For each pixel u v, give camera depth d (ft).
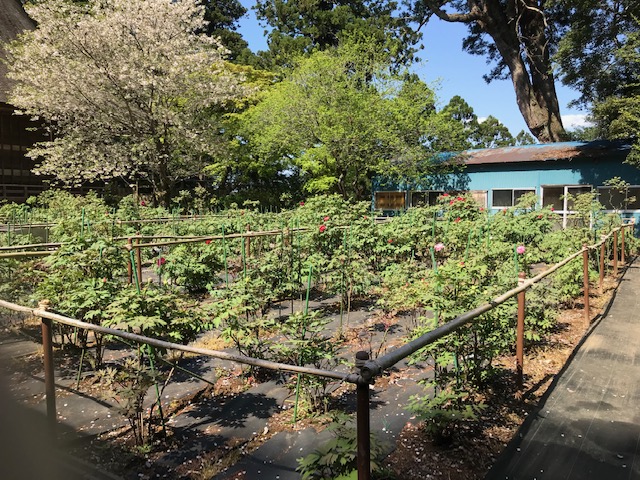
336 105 52.29
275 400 10.91
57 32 48.39
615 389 11.19
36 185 67.00
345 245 19.27
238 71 70.13
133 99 51.26
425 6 78.02
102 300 11.94
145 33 49.62
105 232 25.70
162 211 42.42
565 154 49.03
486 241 21.72
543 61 66.23
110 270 15.19
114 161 53.62
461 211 32.07
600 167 47.11
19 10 80.38
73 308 11.76
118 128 55.16
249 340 11.35
